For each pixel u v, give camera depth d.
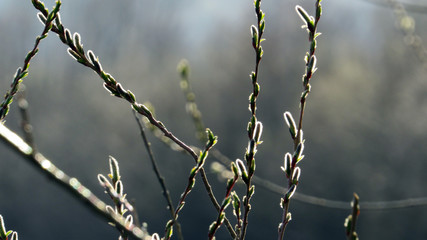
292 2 28.69
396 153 21.30
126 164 23.95
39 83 28.20
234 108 25.61
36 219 23.84
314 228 21.05
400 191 20.61
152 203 23.09
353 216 0.88
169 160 23.25
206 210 22.12
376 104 22.69
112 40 40.69
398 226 19.86
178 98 25.27
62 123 25.77
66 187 0.97
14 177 24.36
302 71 26.31
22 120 1.28
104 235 23.53
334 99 23.70
